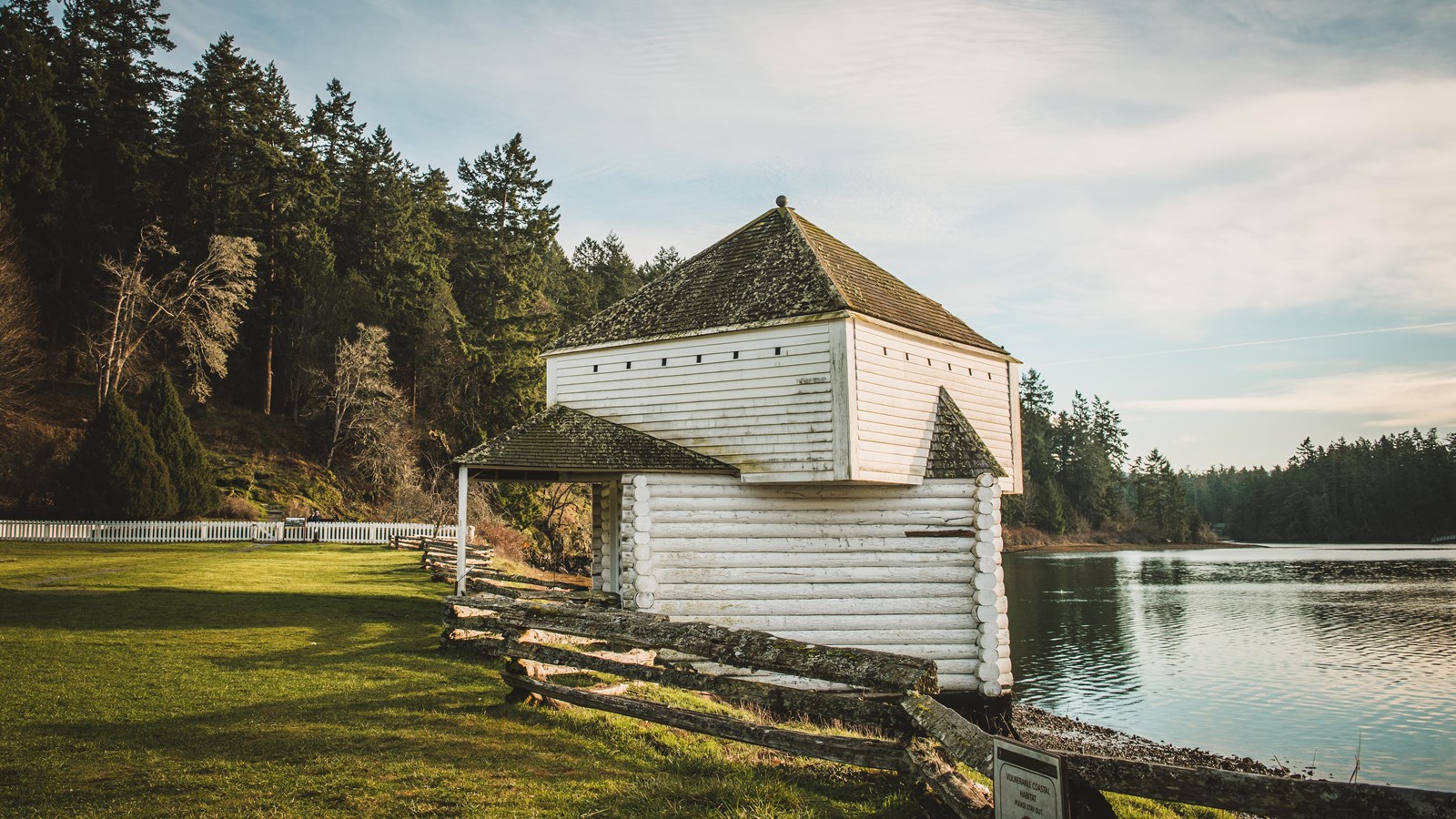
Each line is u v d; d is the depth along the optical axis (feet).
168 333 186.29
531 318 200.54
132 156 180.96
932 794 20.72
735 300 62.13
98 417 133.18
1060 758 16.38
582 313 246.27
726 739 26.78
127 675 33.04
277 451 179.11
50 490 136.67
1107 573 255.91
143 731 25.85
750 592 56.44
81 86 184.14
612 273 301.02
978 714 55.98
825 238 71.46
